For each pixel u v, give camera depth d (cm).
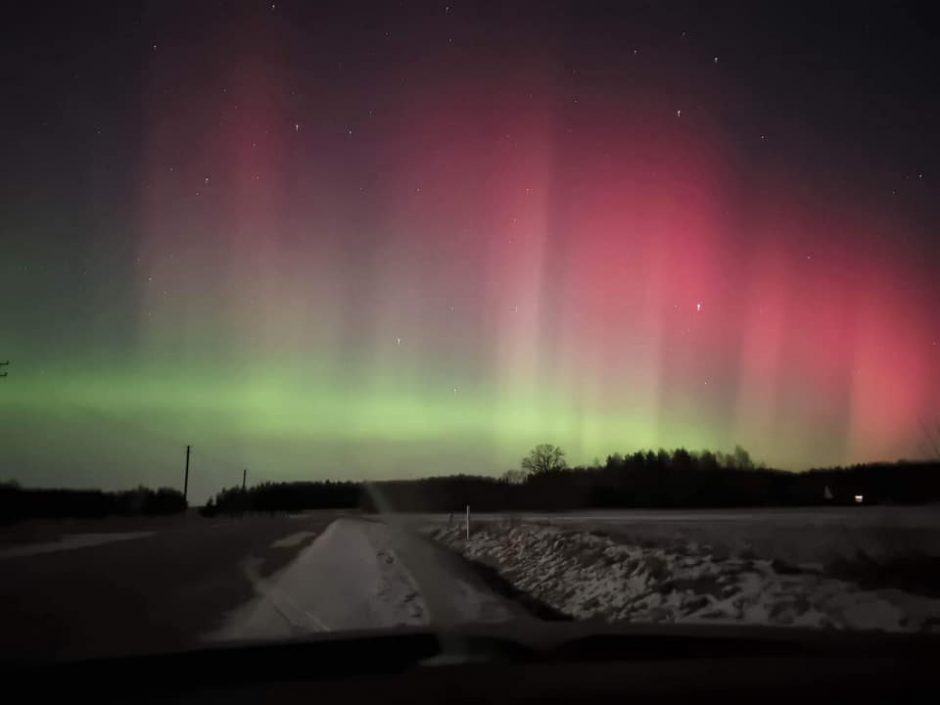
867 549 1664
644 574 1359
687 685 441
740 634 596
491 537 2966
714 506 7256
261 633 1000
